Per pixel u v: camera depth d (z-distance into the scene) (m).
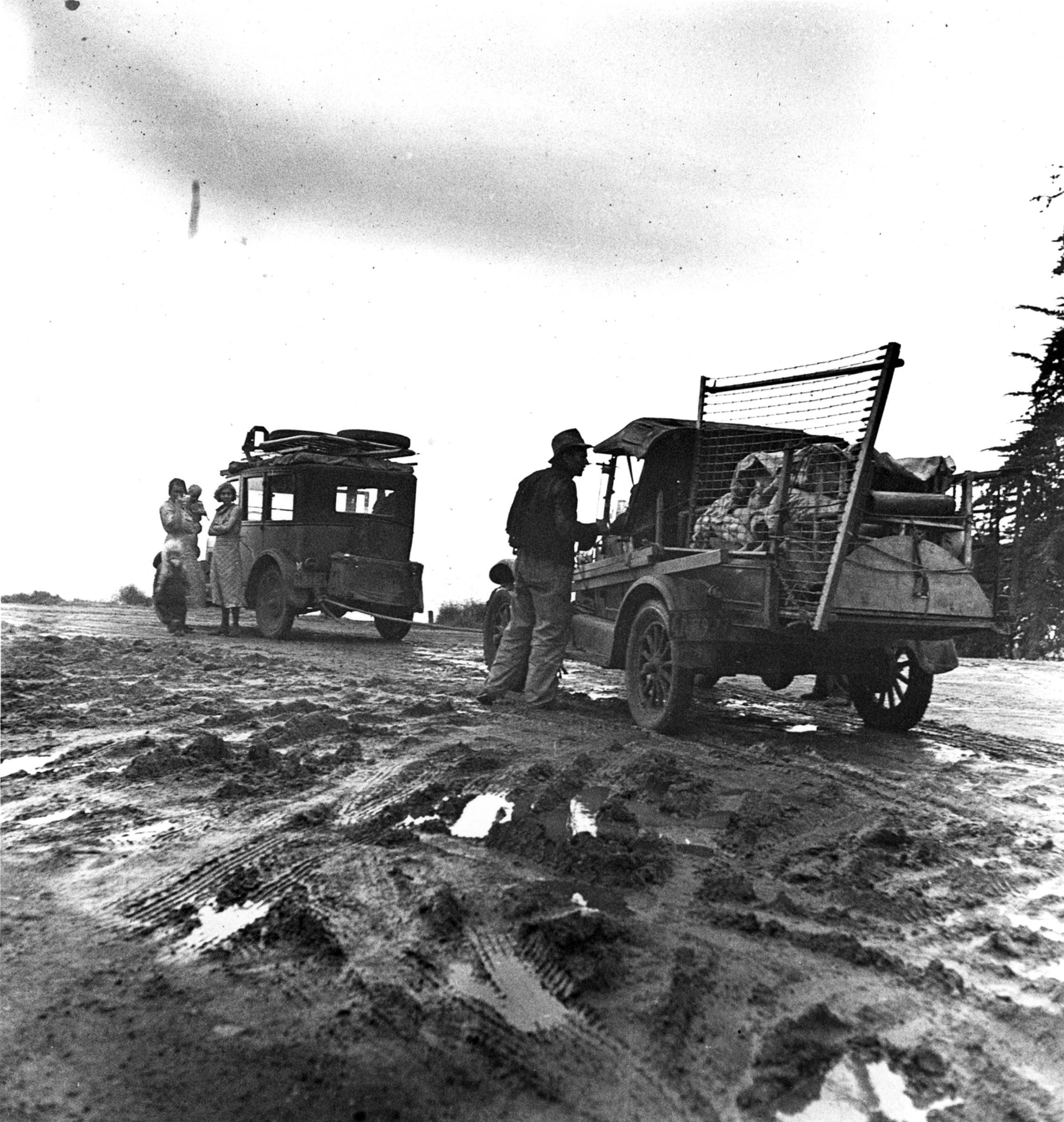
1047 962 3.18
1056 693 11.00
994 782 5.94
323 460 14.07
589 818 4.69
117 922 3.30
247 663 10.62
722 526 7.44
